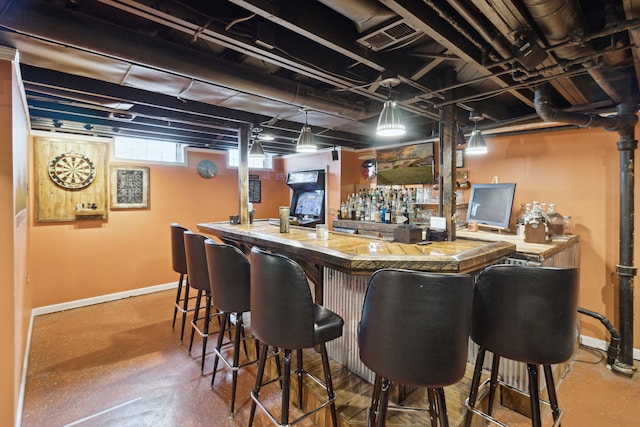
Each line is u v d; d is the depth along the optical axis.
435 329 1.31
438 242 2.25
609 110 2.88
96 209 4.37
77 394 2.37
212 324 3.67
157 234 4.96
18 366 2.17
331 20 1.70
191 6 1.55
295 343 1.67
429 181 4.39
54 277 4.09
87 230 4.33
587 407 2.30
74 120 3.50
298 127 3.98
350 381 2.16
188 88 2.34
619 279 2.80
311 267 2.45
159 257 4.98
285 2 1.51
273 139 4.65
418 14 1.48
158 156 5.05
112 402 2.28
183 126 3.90
